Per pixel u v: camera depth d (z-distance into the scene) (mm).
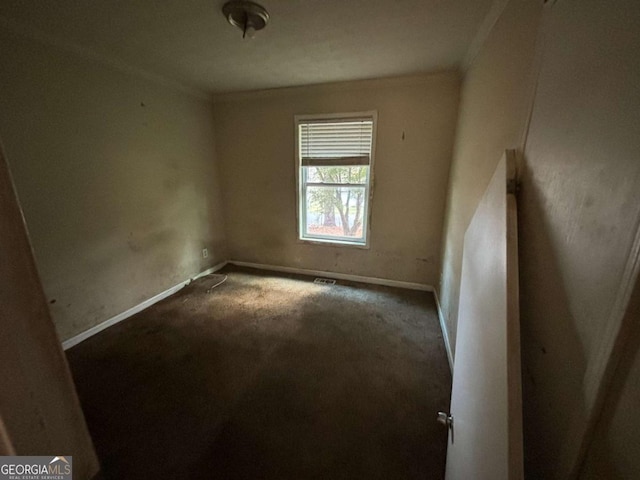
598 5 498
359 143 2912
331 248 3365
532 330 697
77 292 2088
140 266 2602
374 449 1293
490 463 619
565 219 569
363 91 2732
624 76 418
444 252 2586
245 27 1560
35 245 1839
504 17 1231
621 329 385
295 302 2793
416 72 2438
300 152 3154
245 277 3449
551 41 698
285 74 2516
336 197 3279
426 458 1251
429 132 2654
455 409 1081
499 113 1220
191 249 3244
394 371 1816
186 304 2740
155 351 2010
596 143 480
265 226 3588
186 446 1306
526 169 795
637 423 357
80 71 1989
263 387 1673
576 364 497
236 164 3469
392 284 3217
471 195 1675
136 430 1385
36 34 1722
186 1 1419
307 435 1363
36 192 1812
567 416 512
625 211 396
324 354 1988
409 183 2857
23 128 1723
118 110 2279
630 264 374
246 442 1328
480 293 887
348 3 1419
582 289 495
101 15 1547
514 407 551
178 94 2859
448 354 1974
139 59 2188
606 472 412
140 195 2547
